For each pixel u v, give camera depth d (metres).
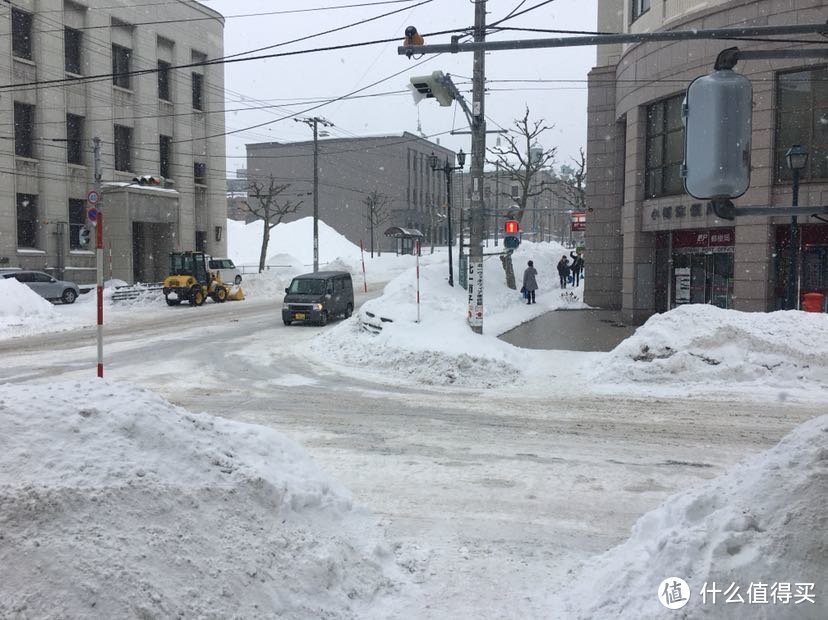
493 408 10.76
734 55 3.91
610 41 7.55
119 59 41.12
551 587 4.74
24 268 34.94
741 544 3.69
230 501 4.38
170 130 45.12
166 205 42.19
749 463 4.73
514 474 7.39
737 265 18.20
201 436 5.00
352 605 4.25
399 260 59.34
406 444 8.61
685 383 12.37
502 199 71.56
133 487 3.93
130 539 3.58
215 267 39.62
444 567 5.05
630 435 9.04
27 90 35.16
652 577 3.85
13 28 34.72
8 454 3.83
